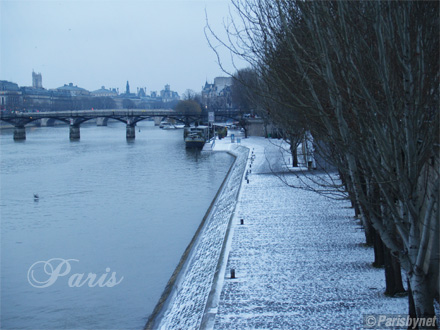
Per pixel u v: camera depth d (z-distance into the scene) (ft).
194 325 59.06
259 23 47.57
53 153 335.06
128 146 390.42
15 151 350.84
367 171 46.44
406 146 36.78
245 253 80.23
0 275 96.53
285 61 46.98
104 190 190.08
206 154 327.47
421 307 38.42
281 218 104.88
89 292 87.10
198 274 80.89
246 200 128.26
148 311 78.64
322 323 52.06
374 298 57.72
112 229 130.11
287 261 74.64
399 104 37.17
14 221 141.18
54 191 188.65
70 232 128.16
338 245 81.82
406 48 34.40
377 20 34.01
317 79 46.55
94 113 487.20
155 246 113.80
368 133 39.47
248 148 293.23
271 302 59.11
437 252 37.76
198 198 173.88
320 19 38.73
